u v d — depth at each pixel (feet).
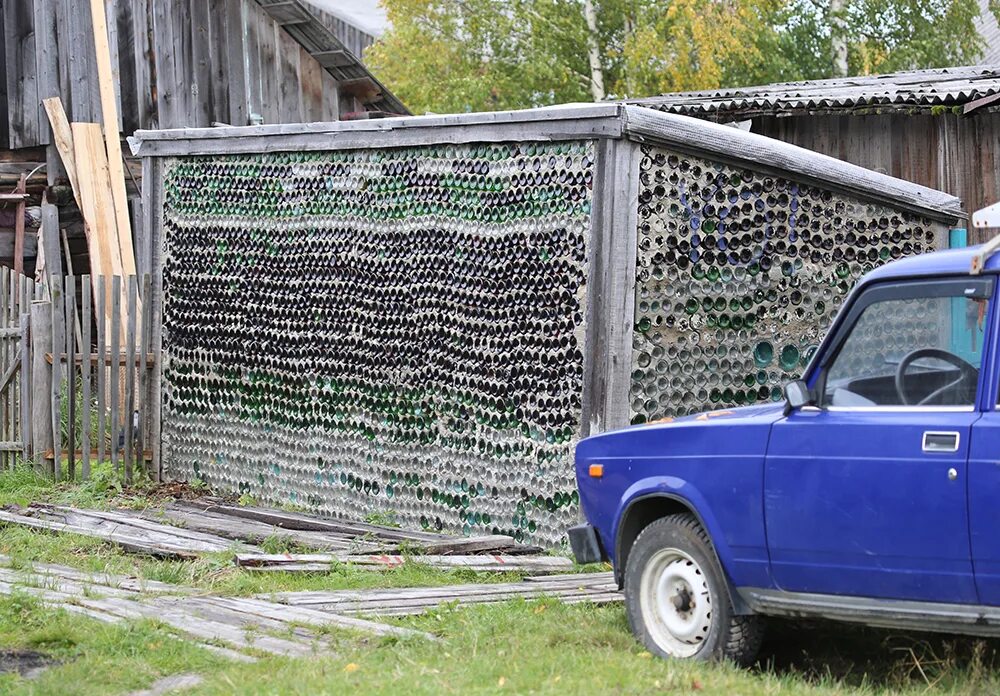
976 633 18.20
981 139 43.96
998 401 17.90
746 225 32.19
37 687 19.85
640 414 31.35
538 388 32.50
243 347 40.04
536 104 103.86
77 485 39.73
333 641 22.79
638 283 31.19
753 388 32.45
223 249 40.60
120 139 56.49
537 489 32.58
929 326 19.03
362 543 31.91
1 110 55.16
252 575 28.63
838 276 33.09
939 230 33.65
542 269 32.48
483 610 25.04
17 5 55.31
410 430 35.58
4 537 32.71
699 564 21.20
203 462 41.19
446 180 34.58
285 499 38.83
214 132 40.34
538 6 103.45
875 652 22.18
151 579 28.37
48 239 53.78
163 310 42.22
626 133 30.66
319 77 64.44
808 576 19.74
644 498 22.24
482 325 33.81
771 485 20.07
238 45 60.29
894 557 18.67
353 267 36.96
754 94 48.52
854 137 45.52
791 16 107.04
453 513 34.58
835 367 20.02
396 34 104.37
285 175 38.81
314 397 38.09
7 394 40.88
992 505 17.51
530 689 19.25
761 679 19.86
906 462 18.48
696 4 96.12
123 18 56.80
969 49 102.37
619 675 19.70
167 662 21.52
